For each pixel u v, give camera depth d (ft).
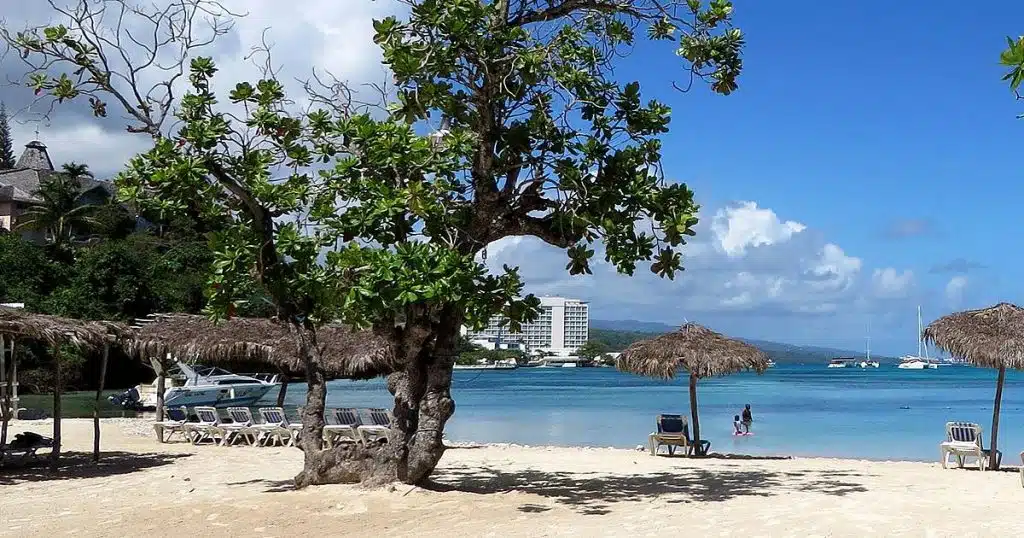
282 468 51.21
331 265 35.32
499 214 37.50
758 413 134.10
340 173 33.78
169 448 64.49
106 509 35.42
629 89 37.93
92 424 85.71
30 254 174.50
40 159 338.75
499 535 29.50
